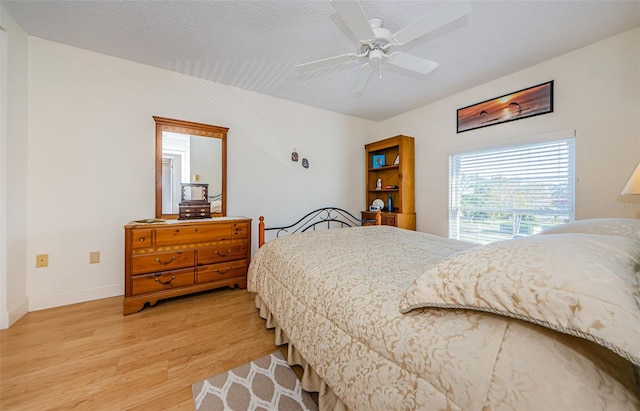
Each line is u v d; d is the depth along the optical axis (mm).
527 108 2424
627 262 602
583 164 2109
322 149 3654
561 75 2227
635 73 1879
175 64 2488
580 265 546
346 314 965
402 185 3400
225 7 1723
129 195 2455
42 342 1645
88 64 2271
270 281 1744
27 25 1936
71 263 2234
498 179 2684
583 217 2113
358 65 2436
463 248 1693
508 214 2605
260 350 1603
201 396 1227
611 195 1981
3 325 1795
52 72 2143
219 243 2502
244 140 3047
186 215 2547
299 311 1271
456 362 619
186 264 2322
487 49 2145
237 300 2369
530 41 2039
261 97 3146
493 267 642
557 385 499
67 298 2217
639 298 489
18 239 1958
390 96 3133
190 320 1974
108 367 1418
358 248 1688
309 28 1933
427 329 722
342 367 928
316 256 1503
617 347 442
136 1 1685
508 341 593
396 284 1029
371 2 1621
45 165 2127
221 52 2271
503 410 524
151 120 2541
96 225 2326
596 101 2043
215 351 1584
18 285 1958
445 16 1312
